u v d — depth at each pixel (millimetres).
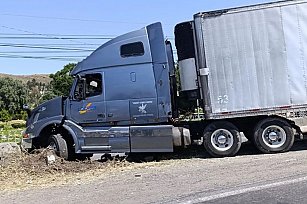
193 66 13578
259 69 13180
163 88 13578
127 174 11617
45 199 8977
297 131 13445
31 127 14875
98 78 14031
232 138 13414
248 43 13203
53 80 66062
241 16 13219
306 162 11125
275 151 13328
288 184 8805
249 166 11172
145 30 13875
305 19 13117
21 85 93688
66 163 13438
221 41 13266
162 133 13492
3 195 9781
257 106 13180
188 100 13914
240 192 8391
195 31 13422
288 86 13125
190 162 12859
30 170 12602
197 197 8219
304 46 13117
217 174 10414
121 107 13781
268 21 13164
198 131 13789
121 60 13852
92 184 10422
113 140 13766
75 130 14148
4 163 13422
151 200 8234
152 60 13688
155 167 12492
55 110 14586
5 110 83750
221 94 13305
